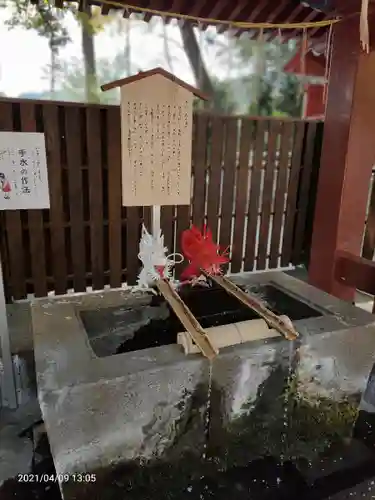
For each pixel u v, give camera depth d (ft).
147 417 5.29
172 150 9.20
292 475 6.20
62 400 4.63
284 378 6.19
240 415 6.11
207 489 5.86
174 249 12.53
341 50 10.55
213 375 5.53
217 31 13.67
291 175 13.67
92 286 11.93
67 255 11.57
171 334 6.43
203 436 5.90
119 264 11.98
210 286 7.64
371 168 11.22
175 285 7.55
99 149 10.75
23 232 10.84
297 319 7.19
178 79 8.77
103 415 4.96
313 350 6.23
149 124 8.87
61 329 6.14
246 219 13.53
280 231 14.12
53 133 10.12
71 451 4.94
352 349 6.66
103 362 5.20
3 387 7.39
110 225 11.51
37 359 5.25
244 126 12.36
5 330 7.13
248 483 6.01
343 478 6.18
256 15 12.05
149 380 5.09
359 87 10.30
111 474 5.34
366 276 10.59
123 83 8.41
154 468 5.65
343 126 10.75
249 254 13.79
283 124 12.96
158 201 9.41
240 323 6.10
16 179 8.60
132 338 6.38
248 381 5.89
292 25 10.92
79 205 10.95
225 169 12.50
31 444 6.66
